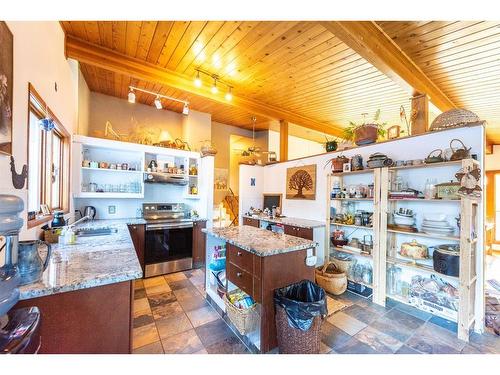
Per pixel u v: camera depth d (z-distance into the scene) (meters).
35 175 2.01
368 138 3.04
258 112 4.45
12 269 0.94
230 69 3.26
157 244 3.45
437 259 2.19
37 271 1.10
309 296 1.86
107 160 3.75
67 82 2.76
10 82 1.27
